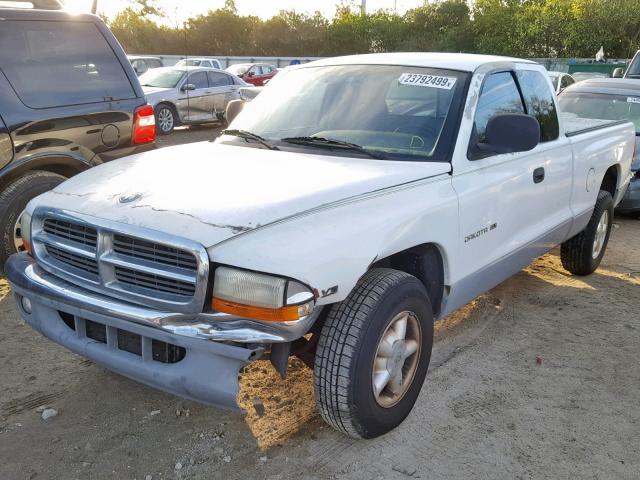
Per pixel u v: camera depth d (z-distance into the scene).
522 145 3.49
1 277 5.21
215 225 2.60
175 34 43.78
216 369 2.62
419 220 3.15
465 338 4.40
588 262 5.63
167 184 3.02
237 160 3.41
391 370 3.06
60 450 3.05
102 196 2.98
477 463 3.03
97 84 5.35
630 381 3.87
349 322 2.83
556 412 3.49
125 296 2.75
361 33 46.97
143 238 2.64
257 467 2.96
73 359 3.92
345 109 3.88
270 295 2.50
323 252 2.65
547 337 4.46
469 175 3.61
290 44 47.81
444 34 42.34
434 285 3.52
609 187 6.01
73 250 2.92
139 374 2.78
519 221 4.18
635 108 8.46
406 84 3.86
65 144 5.09
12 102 4.80
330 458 3.03
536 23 35.84
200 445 3.12
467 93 3.70
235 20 46.62
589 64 23.61
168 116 15.45
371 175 3.14
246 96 5.21
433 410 3.46
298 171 3.17
